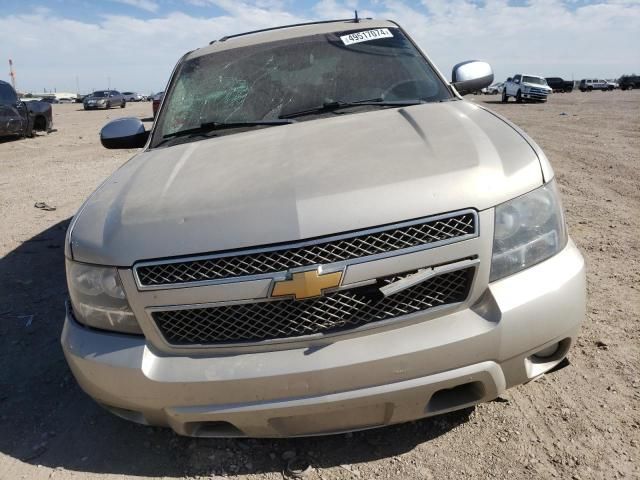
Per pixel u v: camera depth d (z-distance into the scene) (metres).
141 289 1.97
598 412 2.35
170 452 2.41
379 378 1.89
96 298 2.09
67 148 13.14
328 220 1.88
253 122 3.03
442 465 2.16
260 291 1.88
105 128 3.50
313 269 1.84
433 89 3.11
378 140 2.35
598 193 6.07
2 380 3.11
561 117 16.52
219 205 2.02
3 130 14.41
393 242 1.88
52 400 2.89
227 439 2.44
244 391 1.92
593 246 4.31
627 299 3.32
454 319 1.94
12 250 5.38
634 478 1.99
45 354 3.36
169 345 2.01
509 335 1.92
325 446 2.33
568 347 2.11
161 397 1.99
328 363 1.88
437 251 1.89
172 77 3.52
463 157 2.08
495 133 2.30
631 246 4.23
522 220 2.00
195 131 3.08
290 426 1.99
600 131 12.04
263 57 3.40
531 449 2.19
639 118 14.93
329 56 3.34
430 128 2.41
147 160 2.75
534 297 1.95
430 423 2.39
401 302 1.93
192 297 1.93
